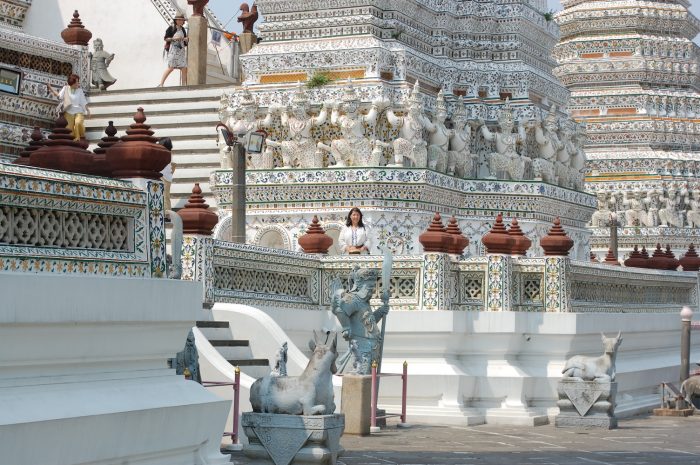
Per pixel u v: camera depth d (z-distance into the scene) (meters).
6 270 10.95
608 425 21.50
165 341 12.51
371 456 16.48
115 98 32.44
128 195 12.25
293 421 14.53
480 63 31.83
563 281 22.92
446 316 21.70
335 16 29.67
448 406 21.55
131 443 11.66
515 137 30.61
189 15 38.09
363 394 18.75
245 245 20.17
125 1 37.28
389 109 28.53
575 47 52.09
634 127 50.06
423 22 31.17
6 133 27.30
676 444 19.38
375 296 22.09
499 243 22.59
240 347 18.84
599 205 49.31
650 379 27.16
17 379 10.95
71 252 11.62
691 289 32.53
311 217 28.00
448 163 29.86
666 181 48.81
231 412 16.75
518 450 17.92
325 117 28.45
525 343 22.77
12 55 28.27
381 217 27.64
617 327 25.27
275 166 29.20
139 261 12.36
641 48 51.59
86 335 11.45
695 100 51.22
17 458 10.44
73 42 30.58
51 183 11.34
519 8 32.03
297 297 21.86
